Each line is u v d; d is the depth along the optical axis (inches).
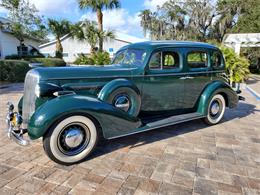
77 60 573.9
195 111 195.2
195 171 122.6
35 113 118.6
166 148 150.8
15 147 148.3
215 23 1089.4
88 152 132.2
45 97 129.1
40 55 879.1
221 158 137.9
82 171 121.0
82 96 129.4
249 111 257.0
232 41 550.0
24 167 123.7
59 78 133.7
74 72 139.3
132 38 940.6
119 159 134.8
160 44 166.2
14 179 112.3
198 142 161.9
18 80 487.2
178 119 171.9
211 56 194.1
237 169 125.5
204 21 1086.4
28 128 118.4
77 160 128.1
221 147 154.1
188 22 1138.0
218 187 108.9
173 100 177.6
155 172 121.0
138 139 165.3
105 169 123.3
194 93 187.9
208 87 192.7
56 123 119.5
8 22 775.1
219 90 194.7
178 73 173.5
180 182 112.3
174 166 127.6
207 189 107.2
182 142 161.5
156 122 161.8
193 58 182.5
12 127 134.6
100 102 131.2
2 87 403.2
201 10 1082.7
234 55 452.8
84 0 655.8
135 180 113.4
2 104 263.9
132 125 142.9
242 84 443.8
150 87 162.9
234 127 197.6
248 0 994.1
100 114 128.0
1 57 776.9
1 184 107.9
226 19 1035.9
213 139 168.2
